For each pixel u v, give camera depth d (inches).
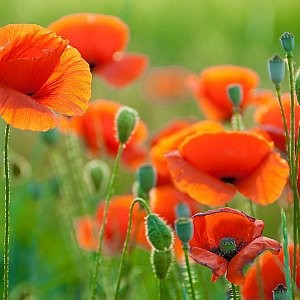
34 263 48.1
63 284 49.8
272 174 35.9
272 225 54.2
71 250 50.3
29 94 33.0
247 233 32.8
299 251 34.4
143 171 38.6
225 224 32.9
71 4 101.2
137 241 43.0
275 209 54.4
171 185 41.3
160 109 80.2
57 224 55.2
